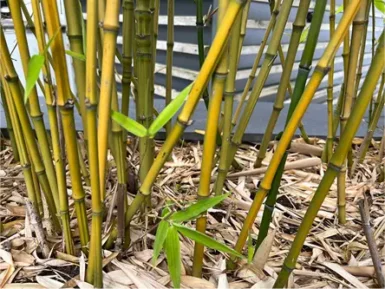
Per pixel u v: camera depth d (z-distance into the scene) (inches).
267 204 20.9
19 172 32.1
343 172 26.3
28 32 47.2
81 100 19.0
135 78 25.4
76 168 18.0
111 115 16.4
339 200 27.1
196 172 33.8
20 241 22.8
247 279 21.0
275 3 29.2
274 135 41.2
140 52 21.2
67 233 20.9
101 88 14.9
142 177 23.7
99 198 16.9
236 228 26.1
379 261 19.7
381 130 42.7
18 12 15.6
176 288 16.3
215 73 15.2
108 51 14.1
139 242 22.9
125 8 21.2
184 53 60.1
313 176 34.6
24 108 19.0
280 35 24.6
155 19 26.1
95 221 17.3
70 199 27.4
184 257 22.4
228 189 31.2
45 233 23.0
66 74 15.5
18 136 20.9
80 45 16.2
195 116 45.6
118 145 20.0
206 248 23.2
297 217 28.4
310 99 15.5
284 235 25.9
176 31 59.7
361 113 14.9
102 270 19.5
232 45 20.7
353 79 23.8
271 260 23.0
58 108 17.1
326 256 24.1
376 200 30.6
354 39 22.8
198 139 40.6
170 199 26.1
